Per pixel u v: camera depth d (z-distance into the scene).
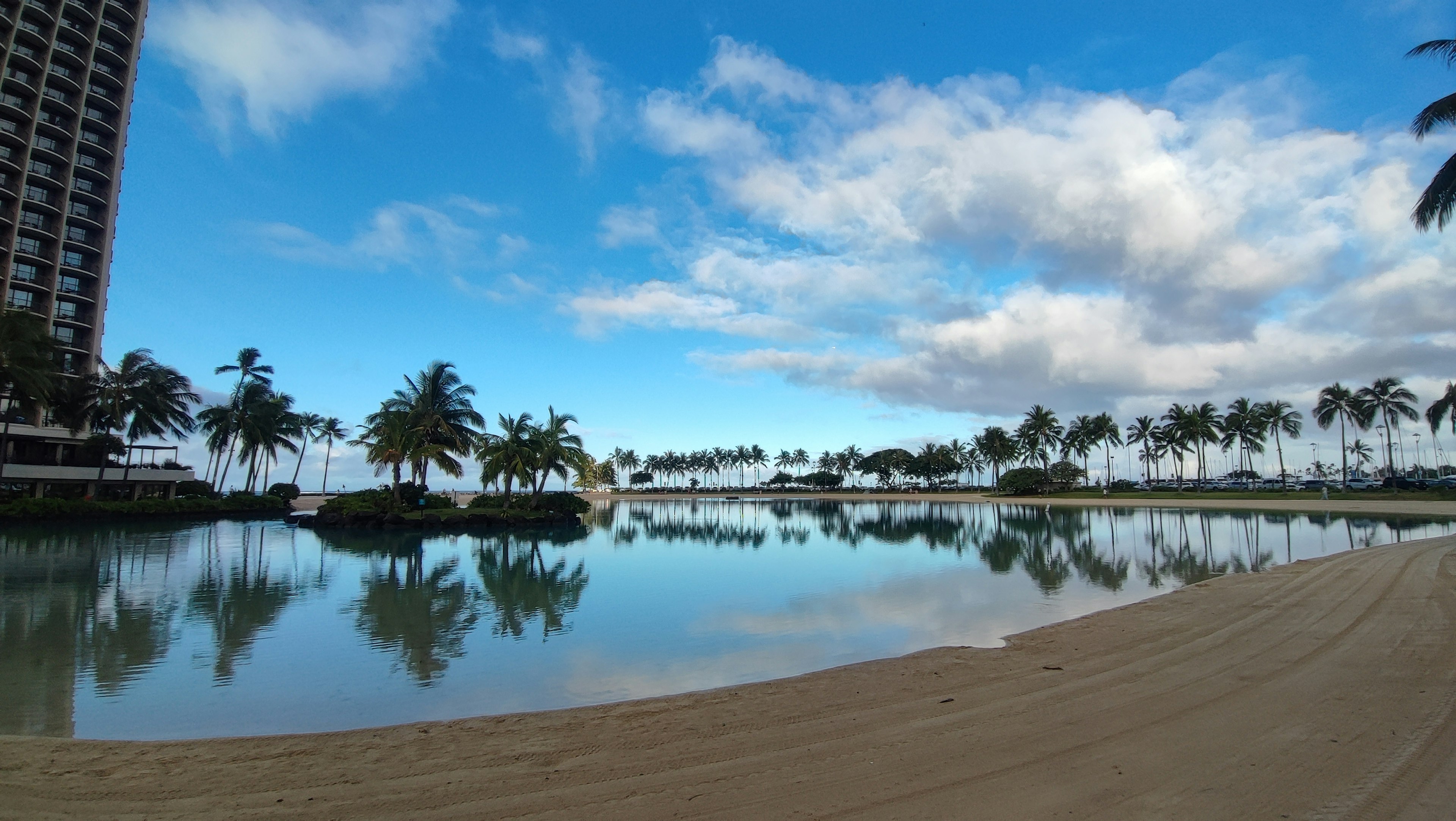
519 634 13.45
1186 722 6.57
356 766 6.17
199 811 5.19
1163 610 13.40
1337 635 10.19
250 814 5.12
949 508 78.25
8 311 41.09
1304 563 20.38
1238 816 4.58
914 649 11.84
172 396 54.97
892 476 150.88
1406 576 16.02
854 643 12.39
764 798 5.16
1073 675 8.66
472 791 5.50
